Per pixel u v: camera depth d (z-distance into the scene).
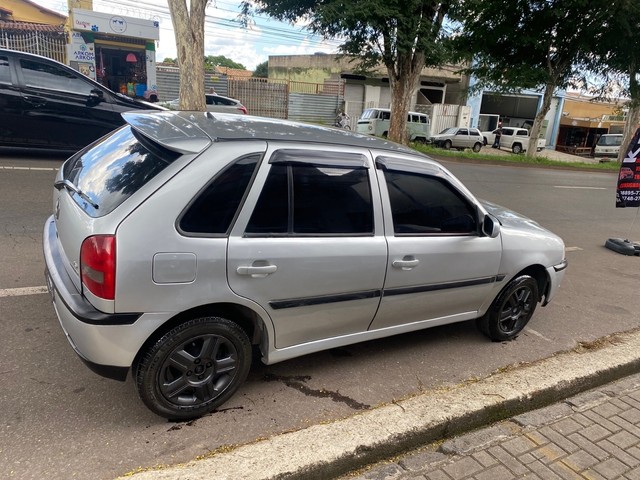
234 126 3.01
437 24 15.62
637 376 3.82
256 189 2.69
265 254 2.69
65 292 2.57
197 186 2.54
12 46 21.52
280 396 3.10
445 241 3.42
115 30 22.73
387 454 2.67
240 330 2.78
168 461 2.45
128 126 3.26
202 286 2.54
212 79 28.45
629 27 17.17
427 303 3.50
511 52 20.38
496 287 3.86
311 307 2.94
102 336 2.40
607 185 16.88
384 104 33.44
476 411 2.98
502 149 32.41
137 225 2.40
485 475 2.58
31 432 2.56
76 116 8.48
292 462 2.41
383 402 3.14
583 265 6.71
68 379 3.03
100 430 2.63
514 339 4.23
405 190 3.28
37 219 5.81
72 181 3.00
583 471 2.66
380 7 13.91
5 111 7.99
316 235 2.89
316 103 31.50
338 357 3.66
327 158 2.96
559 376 3.46
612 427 3.10
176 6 11.03
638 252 7.48
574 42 18.92
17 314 3.70
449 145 28.11
